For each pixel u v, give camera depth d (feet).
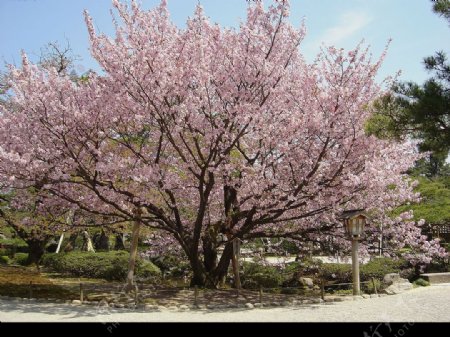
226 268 43.68
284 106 38.68
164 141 41.55
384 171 36.55
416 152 39.60
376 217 41.63
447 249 53.11
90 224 42.39
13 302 32.40
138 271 49.42
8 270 52.80
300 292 40.45
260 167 36.22
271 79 36.63
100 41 35.47
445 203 57.26
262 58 36.14
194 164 39.11
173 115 35.42
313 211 38.50
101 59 35.60
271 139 36.50
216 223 41.39
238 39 37.06
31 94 34.04
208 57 36.55
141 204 36.55
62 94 35.78
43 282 43.93
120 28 34.86
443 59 34.19
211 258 43.24
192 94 36.24
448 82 34.40
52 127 34.24
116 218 45.80
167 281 47.42
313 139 37.73
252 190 36.27
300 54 40.86
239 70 36.45
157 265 54.60
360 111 36.94
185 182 41.29
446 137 33.47
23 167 33.47
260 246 50.49
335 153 38.32
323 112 36.06
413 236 40.73
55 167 33.94
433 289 40.22
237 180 37.47
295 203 38.09
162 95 33.50
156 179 34.73
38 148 33.73
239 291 37.01
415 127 34.91
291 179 38.42
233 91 36.76
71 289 38.73
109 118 35.94
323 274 46.50
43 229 45.47
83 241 73.15
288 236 42.01
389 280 41.27
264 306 32.14
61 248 68.44
